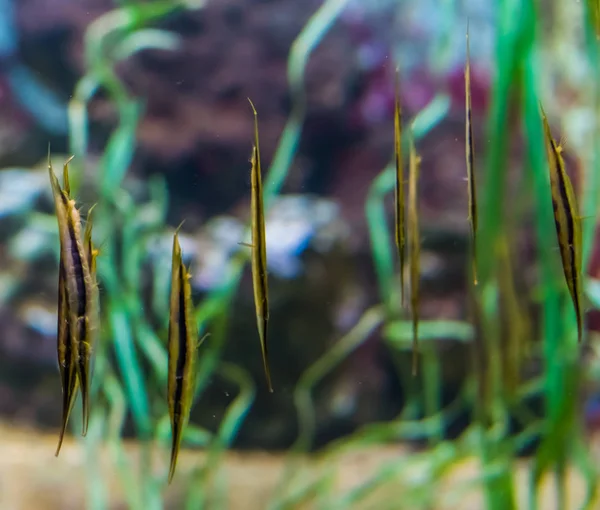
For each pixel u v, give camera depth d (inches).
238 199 89.9
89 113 85.0
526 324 45.2
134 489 43.5
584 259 37.1
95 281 22.3
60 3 103.0
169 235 76.2
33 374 82.7
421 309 80.4
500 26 37.0
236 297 74.9
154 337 45.6
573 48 58.1
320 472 64.9
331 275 81.7
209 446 51.1
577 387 38.9
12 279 82.4
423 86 96.4
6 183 87.4
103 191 46.1
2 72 104.7
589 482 40.5
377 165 94.7
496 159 38.7
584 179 50.3
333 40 98.9
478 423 44.5
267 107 94.3
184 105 90.9
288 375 82.2
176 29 93.0
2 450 70.0
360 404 84.1
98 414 44.6
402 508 47.0
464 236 81.5
